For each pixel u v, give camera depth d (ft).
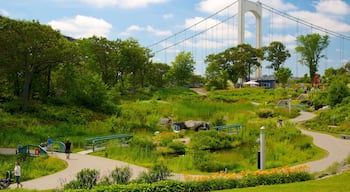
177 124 177.99
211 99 276.00
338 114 189.57
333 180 77.15
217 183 72.59
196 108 222.69
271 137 145.89
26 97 182.91
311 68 415.23
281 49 509.35
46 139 148.97
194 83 484.74
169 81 415.44
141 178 75.92
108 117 192.65
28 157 111.14
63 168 100.48
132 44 312.50
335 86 218.59
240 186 73.77
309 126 182.50
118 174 76.07
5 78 197.67
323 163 106.01
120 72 315.37
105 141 136.26
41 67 196.95
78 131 164.96
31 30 178.50
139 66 318.86
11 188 75.92
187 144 138.10
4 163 100.73
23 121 166.91
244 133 151.53
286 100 277.44
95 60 295.69
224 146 135.95
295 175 79.97
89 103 203.21
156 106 221.46
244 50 444.96
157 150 127.34
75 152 125.18
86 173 73.05
